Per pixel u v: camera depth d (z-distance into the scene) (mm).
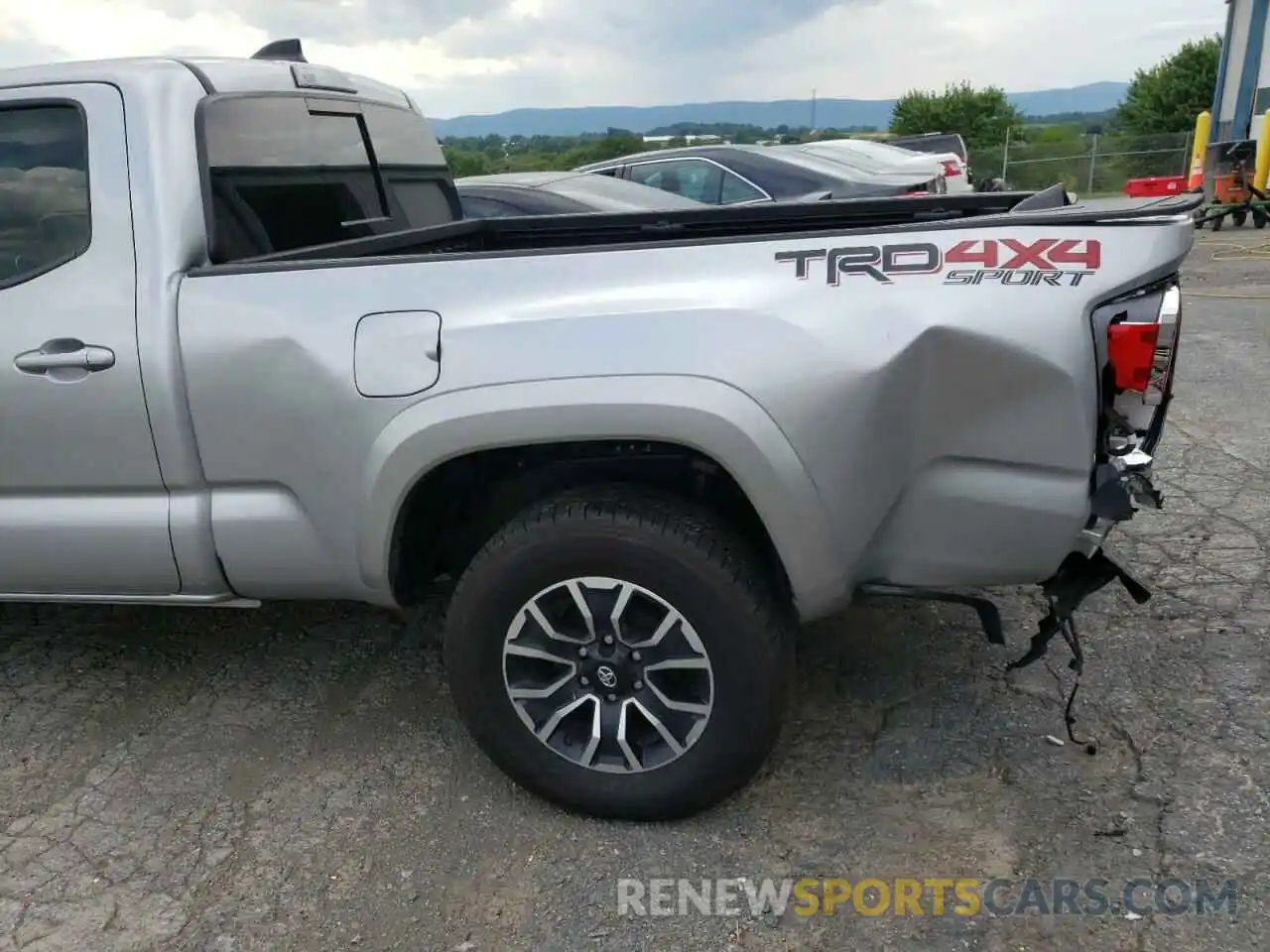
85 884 2508
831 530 2307
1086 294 2174
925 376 2232
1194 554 3947
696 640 2424
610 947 2262
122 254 2691
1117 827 2533
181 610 3961
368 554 2617
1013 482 2270
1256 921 2230
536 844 2596
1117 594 3676
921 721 3010
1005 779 2738
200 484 2719
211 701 3320
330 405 2529
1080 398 2186
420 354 2443
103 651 3670
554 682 2596
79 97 2742
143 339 2631
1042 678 3188
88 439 2723
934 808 2646
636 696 2535
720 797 2561
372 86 3955
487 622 2541
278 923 2365
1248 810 2555
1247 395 6047
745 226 3910
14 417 2746
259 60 3299
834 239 2289
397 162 4016
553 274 2414
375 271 2535
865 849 2520
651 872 2482
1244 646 3295
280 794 2830
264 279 2605
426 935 2318
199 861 2576
